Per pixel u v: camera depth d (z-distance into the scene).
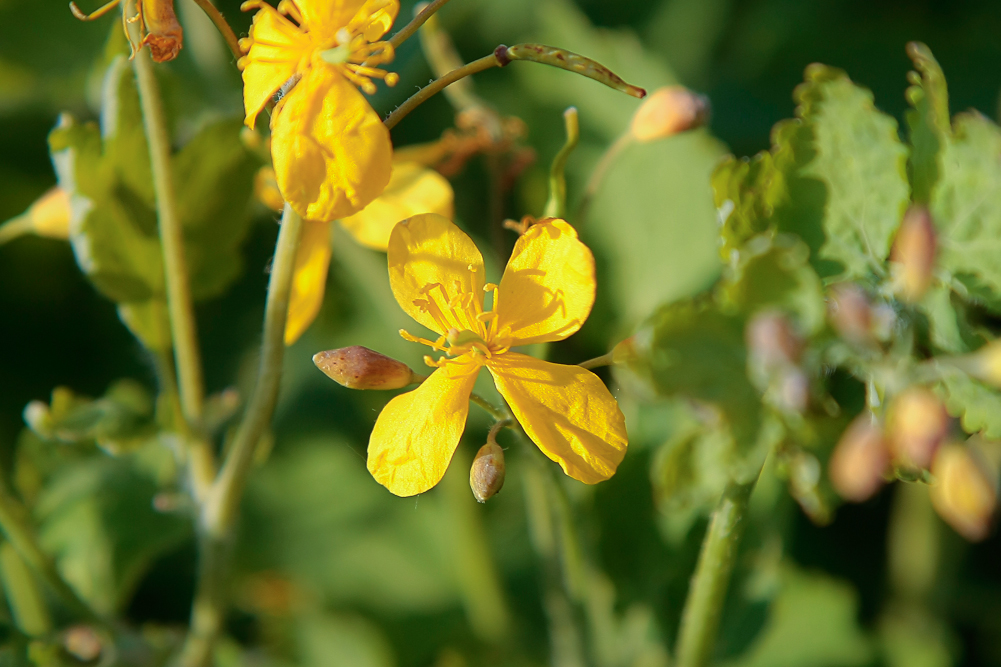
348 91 0.21
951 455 0.20
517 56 0.21
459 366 0.22
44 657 0.24
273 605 0.29
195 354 0.24
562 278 0.22
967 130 0.22
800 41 0.33
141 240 0.24
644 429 0.25
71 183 0.24
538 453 0.22
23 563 0.25
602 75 0.21
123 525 0.25
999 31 0.33
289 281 0.22
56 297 0.31
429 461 0.21
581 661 0.24
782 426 0.20
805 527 0.29
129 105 0.24
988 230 0.22
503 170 0.26
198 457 0.24
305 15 0.21
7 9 0.29
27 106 0.30
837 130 0.22
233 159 0.24
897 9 0.33
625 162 0.28
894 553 0.29
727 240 0.22
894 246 0.22
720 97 0.33
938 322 0.21
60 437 0.24
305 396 0.30
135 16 0.22
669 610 0.25
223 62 0.28
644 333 0.20
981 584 0.29
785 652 0.28
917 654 0.28
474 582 0.28
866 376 0.21
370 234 0.23
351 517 0.29
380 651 0.28
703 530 0.25
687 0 0.35
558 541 0.24
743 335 0.20
